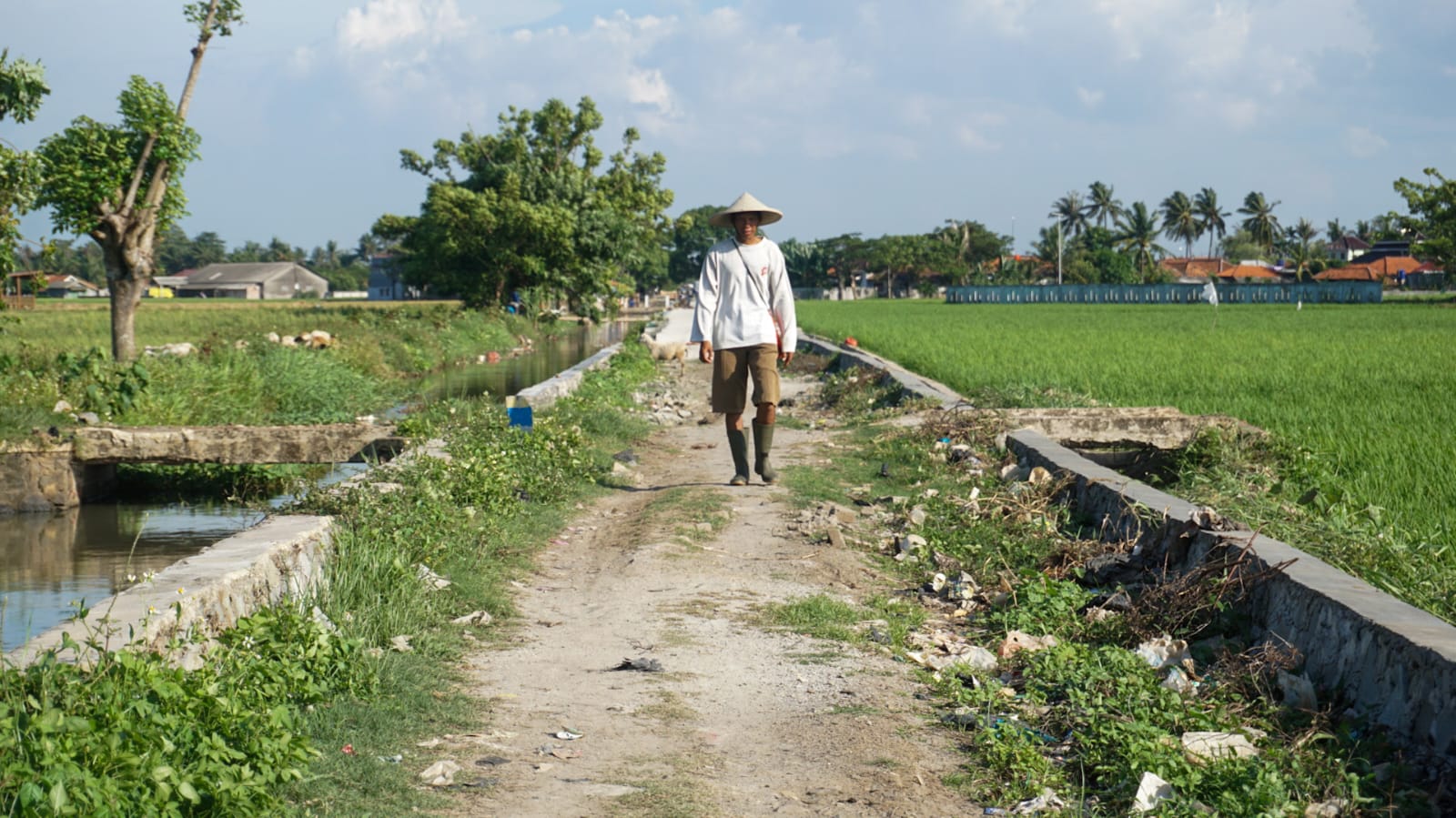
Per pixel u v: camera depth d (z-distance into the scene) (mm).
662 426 17016
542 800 4227
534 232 54000
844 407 18609
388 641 6098
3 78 15398
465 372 31969
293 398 20062
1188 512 7656
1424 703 4570
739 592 7441
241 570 5754
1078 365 23109
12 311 45156
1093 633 6609
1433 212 70188
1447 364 22688
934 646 6500
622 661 6051
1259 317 52656
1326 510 9391
